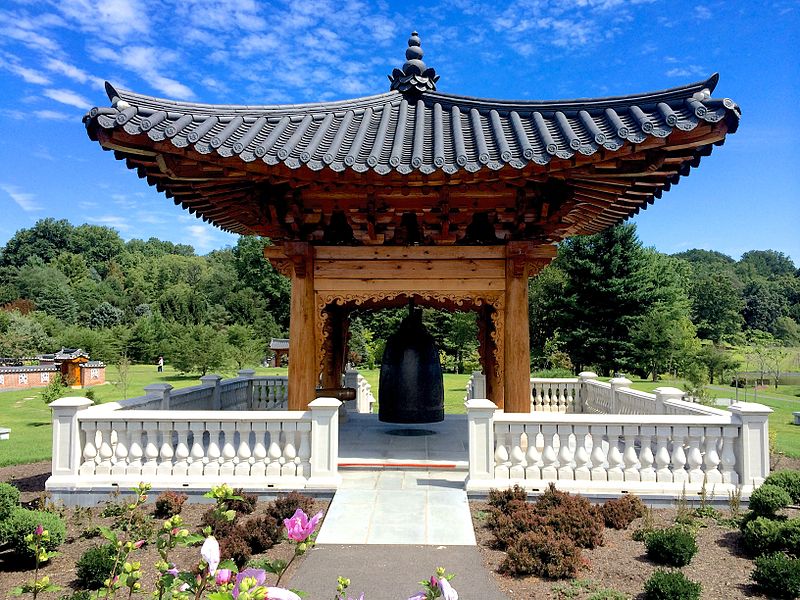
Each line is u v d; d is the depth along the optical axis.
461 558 6.35
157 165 8.12
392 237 9.70
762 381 39.06
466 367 44.97
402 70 10.62
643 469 8.12
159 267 117.50
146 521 7.11
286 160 7.49
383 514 7.43
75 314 88.31
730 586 5.93
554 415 8.19
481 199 9.12
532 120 8.93
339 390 10.98
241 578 2.91
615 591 5.75
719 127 6.96
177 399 11.79
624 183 8.33
